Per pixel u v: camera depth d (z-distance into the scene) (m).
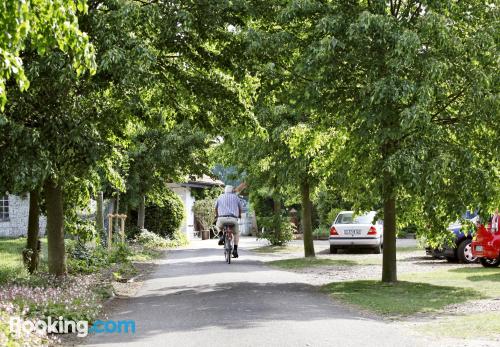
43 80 15.60
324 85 18.08
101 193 36.28
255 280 21.91
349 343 10.50
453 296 17.19
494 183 18.55
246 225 94.88
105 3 16.97
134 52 16.14
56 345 10.80
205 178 78.81
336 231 39.78
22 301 12.80
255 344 10.44
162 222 59.25
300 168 28.70
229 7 18.66
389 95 16.36
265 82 20.45
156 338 11.25
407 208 21.33
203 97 20.61
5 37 7.92
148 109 21.09
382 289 19.08
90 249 28.53
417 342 10.63
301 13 18.22
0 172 15.65
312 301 16.41
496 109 17.36
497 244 25.55
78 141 16.05
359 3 18.52
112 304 16.41
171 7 17.94
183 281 22.03
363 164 20.95
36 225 22.50
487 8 18.33
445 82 18.09
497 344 10.34
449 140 19.00
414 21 18.20
